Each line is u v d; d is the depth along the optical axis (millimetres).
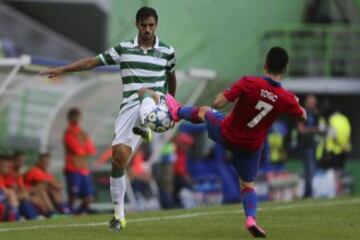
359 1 91375
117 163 34438
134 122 34188
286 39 89375
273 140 73750
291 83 89812
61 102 60469
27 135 61250
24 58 49875
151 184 66500
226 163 68375
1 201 53188
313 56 90500
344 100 92688
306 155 67500
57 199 58156
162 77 34531
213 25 86562
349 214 45719
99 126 63344
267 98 31594
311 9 92375
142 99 33500
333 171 75000
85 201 59188
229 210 49656
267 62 31953
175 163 67250
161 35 84188
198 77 60688
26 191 55531
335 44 90938
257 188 69125
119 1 84688
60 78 58875
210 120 32531
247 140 32031
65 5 92375
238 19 88000
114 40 84438
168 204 66125
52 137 62594
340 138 75312
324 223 39938
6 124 60406
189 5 85500
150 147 68375
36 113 60688
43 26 93312
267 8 90062
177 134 68125
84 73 57219
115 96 61250
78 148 58469
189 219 42531
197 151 75750
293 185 73625
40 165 57531
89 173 59938
